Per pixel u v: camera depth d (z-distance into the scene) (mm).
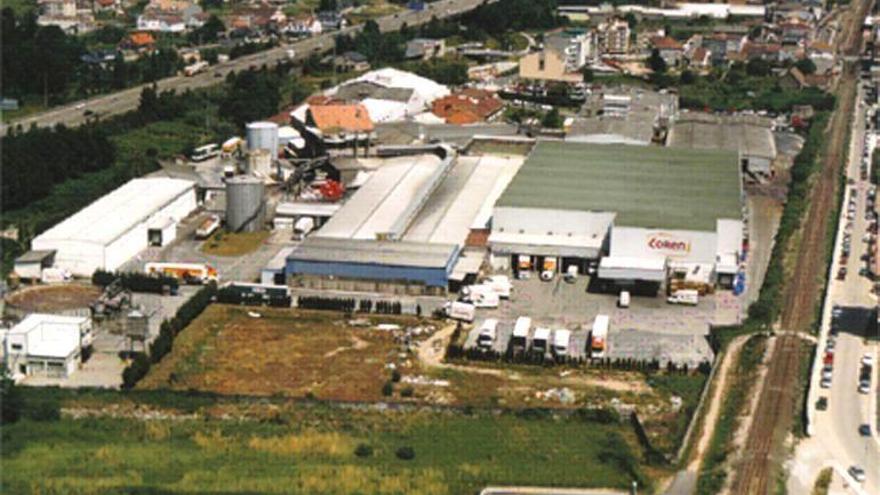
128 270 76375
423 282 72688
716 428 54719
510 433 54219
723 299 73250
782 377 60188
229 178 90062
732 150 98625
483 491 48188
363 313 70125
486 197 88125
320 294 72812
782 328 67438
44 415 55156
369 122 103500
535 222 79438
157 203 84625
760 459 51250
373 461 51000
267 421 55312
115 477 48844
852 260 80250
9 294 71062
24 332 60469
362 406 57094
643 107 119500
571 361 62875
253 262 79062
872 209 92625
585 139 105625
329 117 103000
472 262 75750
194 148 106688
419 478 49094
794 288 74438
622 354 64000
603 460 51281
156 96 120688
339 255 74188
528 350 64125
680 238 74750
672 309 71250
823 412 56156
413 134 109562
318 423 55156
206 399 57219
